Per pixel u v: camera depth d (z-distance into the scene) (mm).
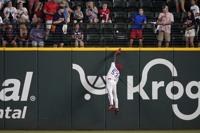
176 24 68625
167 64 67938
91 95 67125
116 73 65500
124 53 67438
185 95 68062
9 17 71250
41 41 68375
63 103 66875
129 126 67438
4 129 66375
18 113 66438
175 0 80562
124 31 71312
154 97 67750
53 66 66812
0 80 66312
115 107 65312
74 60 66938
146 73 67688
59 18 69562
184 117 68062
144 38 70688
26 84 66562
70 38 68750
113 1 81750
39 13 72438
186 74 68125
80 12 73375
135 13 79125
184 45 70875
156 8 81688
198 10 75438
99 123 67188
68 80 66875
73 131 66250
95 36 71062
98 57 67125
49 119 66688
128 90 67438
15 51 66375
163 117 67812
